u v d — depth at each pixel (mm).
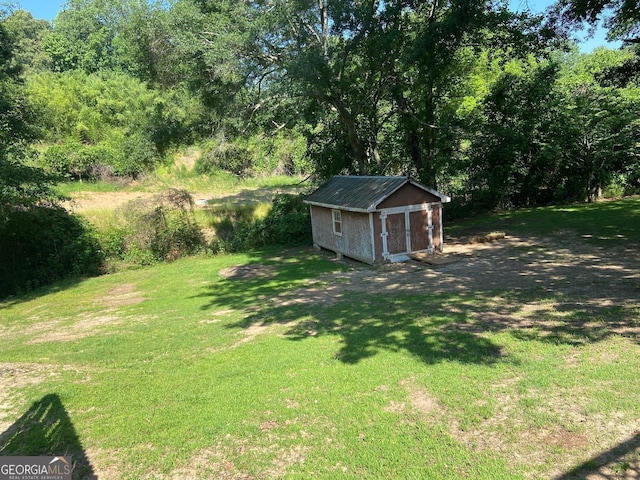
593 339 6504
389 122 24516
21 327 10945
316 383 5961
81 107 38031
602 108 23484
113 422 5352
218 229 21531
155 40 16844
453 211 23797
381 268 13930
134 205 19438
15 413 5797
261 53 16906
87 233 17938
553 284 10000
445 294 10055
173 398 5879
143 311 11391
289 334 8188
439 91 22750
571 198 25031
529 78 23312
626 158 24797
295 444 4719
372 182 15688
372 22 17531
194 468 4465
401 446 4531
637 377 5305
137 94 37781
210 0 17000
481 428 4719
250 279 14141
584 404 4910
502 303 8812
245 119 18891
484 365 6008
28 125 17594
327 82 17172
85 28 59438
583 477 3930
